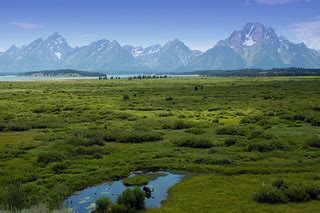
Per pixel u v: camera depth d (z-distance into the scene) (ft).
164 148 162.81
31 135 200.44
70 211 87.30
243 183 112.27
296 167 127.24
